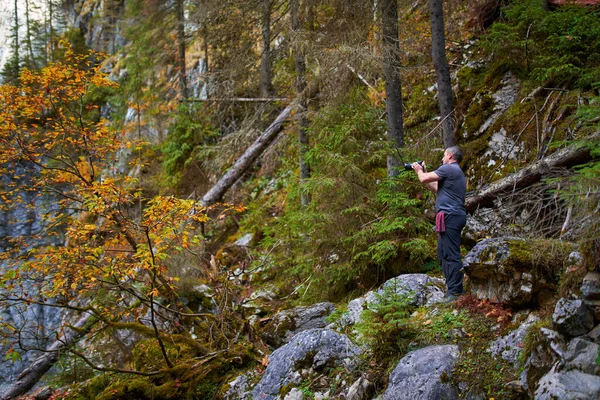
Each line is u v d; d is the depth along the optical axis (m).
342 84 7.25
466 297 4.57
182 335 5.93
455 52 8.87
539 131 6.43
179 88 15.46
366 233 6.00
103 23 30.42
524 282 4.06
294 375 4.55
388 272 6.14
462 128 7.52
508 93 7.31
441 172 4.92
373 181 6.57
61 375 6.46
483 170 6.81
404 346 4.25
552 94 6.60
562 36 6.62
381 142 6.41
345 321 5.18
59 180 6.22
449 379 3.69
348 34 7.13
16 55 28.03
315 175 6.52
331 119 6.96
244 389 4.89
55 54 29.30
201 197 12.67
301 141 8.48
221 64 11.36
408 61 9.30
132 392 5.32
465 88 8.04
